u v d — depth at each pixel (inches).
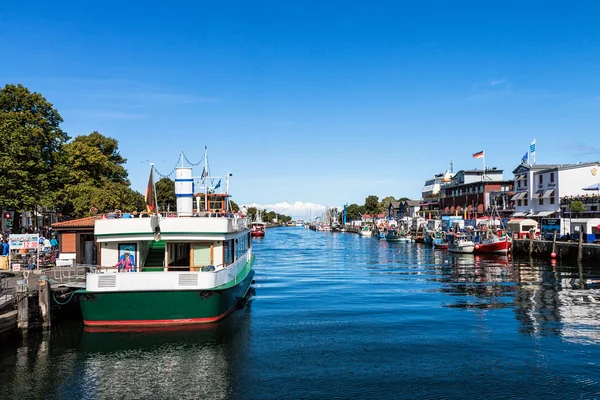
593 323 1076.5
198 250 1070.4
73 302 1141.7
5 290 1031.6
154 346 895.1
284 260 2797.7
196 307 978.1
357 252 3422.7
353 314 1187.9
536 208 3518.7
